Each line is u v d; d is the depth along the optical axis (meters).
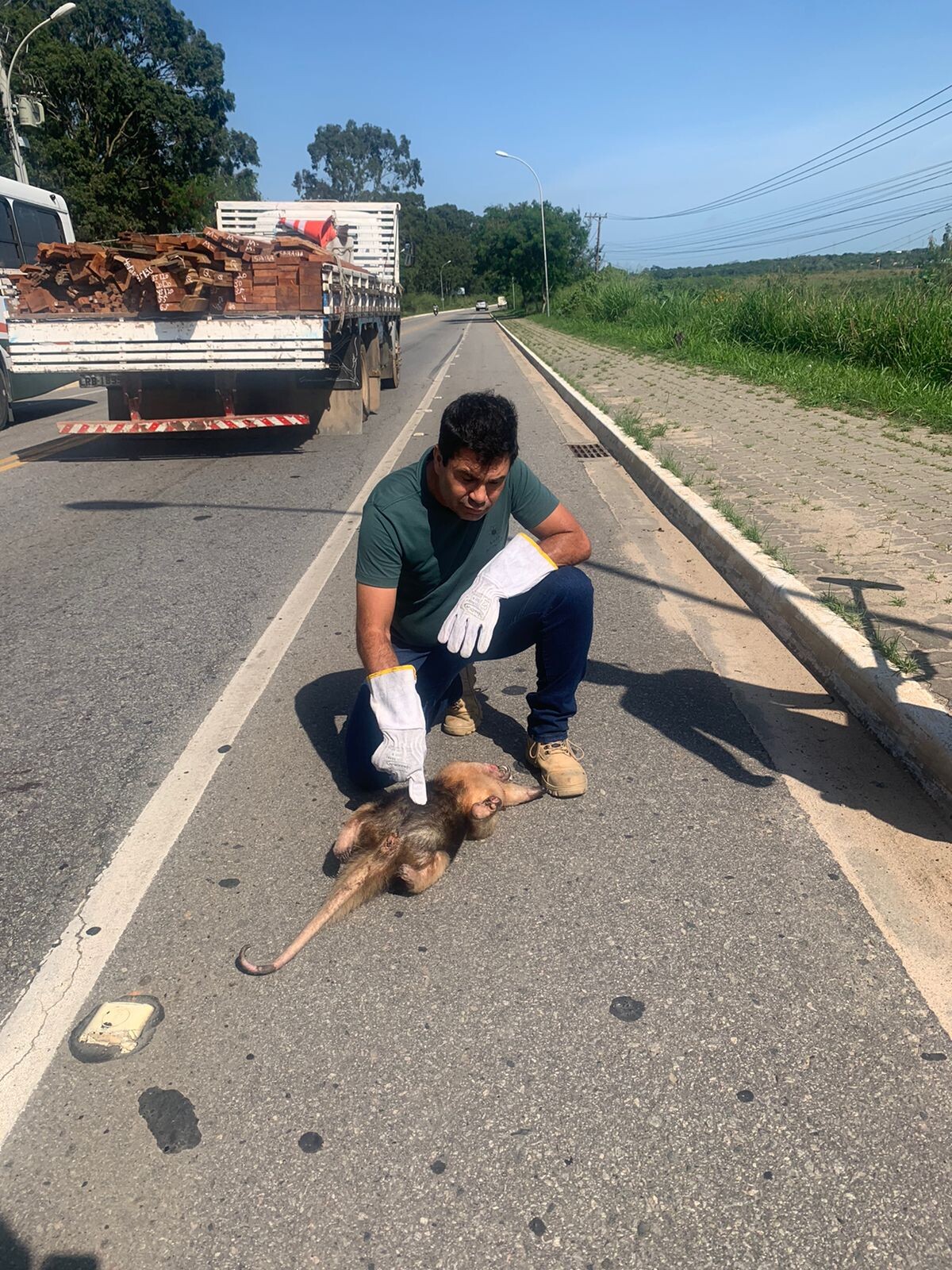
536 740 3.43
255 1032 2.32
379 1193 1.91
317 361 9.39
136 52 49.59
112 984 2.48
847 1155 1.98
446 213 181.38
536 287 73.12
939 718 3.47
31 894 2.87
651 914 2.74
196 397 10.73
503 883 2.90
